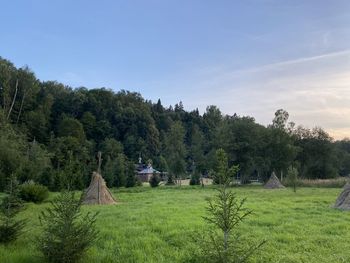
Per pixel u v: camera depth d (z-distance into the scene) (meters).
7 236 12.47
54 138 101.44
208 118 177.50
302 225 17.00
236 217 9.04
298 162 86.69
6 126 57.97
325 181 58.38
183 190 50.91
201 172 78.00
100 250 12.01
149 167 117.81
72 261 9.97
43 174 51.00
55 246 9.73
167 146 100.38
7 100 102.44
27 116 109.00
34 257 10.37
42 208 24.05
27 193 27.88
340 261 10.91
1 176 43.06
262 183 76.06
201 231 14.97
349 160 109.69
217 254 8.53
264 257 11.25
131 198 34.84
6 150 46.72
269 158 76.56
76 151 92.50
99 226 16.61
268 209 22.84
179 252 11.73
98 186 29.94
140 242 13.23
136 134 143.38
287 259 11.04
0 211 12.96
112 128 140.00
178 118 177.62
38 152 57.94
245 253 8.92
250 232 15.12
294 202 27.92
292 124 79.56
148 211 22.03
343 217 19.72
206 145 82.50
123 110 148.62
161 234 14.88
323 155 90.06
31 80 113.31
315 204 26.34
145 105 166.12
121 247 12.54
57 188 49.66
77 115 138.88
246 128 75.25
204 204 26.22
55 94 139.00
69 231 9.90
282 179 69.88
